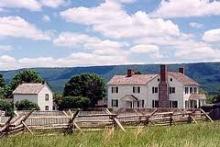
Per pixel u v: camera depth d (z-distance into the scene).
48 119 37.47
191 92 101.12
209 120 44.03
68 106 103.75
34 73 131.50
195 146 17.33
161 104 98.56
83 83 110.81
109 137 20.14
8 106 81.50
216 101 107.25
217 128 28.53
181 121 40.50
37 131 26.61
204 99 101.06
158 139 20.62
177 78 98.31
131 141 19.39
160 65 99.19
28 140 19.64
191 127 29.03
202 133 25.00
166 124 38.31
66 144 18.59
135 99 101.31
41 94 106.19
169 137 22.03
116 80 105.12
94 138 20.55
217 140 19.73
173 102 98.38
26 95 105.50
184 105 98.12
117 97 104.00
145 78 102.44
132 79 103.44
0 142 19.05
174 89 98.12
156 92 100.19
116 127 30.45
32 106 92.75
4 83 128.38
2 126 25.09
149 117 36.66
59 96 117.25
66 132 27.05
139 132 22.05
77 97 103.81
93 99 110.75
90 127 30.31
